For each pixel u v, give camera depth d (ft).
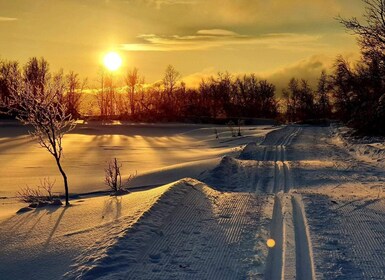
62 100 41.65
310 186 47.93
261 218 30.60
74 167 82.53
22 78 38.45
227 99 315.99
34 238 25.86
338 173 56.29
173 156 98.27
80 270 20.99
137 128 204.85
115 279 19.99
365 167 61.77
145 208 29.86
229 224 28.91
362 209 33.24
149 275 20.76
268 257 23.32
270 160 72.69
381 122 106.42
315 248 24.45
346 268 21.81
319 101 306.76
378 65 128.06
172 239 25.49
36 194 49.26
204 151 107.76
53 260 22.70
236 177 53.83
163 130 198.18
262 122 258.98
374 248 24.57
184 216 29.91
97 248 23.45
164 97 295.28
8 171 77.30
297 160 71.67
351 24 124.16
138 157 97.81
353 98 154.92
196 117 266.36
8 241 25.58
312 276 21.11
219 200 35.50
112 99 302.25
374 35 122.83
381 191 42.22
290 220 30.12
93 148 120.98
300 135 128.98
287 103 326.44
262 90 327.88
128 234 25.03
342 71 160.15
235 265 22.22
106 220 28.35
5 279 21.06
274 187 48.11
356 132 111.55
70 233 26.32
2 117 224.74
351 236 26.61
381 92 128.16
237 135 146.51
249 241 25.79
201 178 53.31
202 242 25.29
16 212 33.06
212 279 20.56
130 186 54.80
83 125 210.18
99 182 59.77
